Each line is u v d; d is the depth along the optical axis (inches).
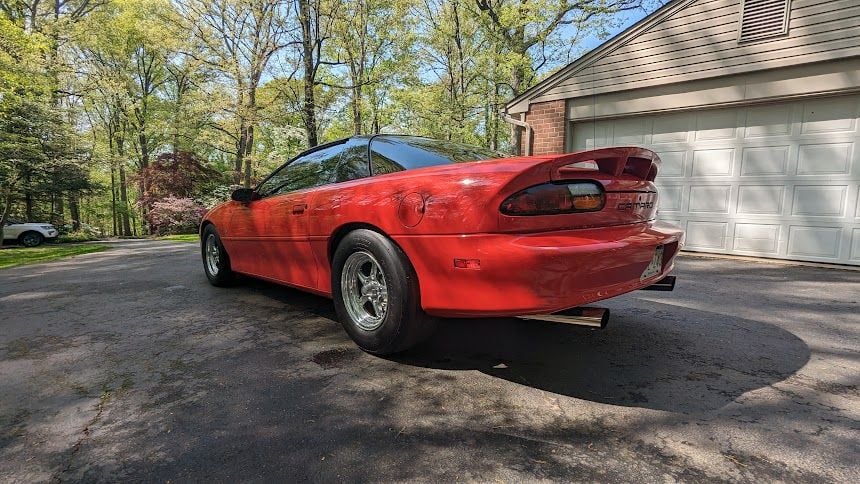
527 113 311.7
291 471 55.7
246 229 137.7
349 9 528.7
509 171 72.1
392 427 66.0
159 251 312.0
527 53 516.7
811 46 209.8
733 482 53.0
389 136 111.8
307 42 495.8
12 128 557.6
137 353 96.7
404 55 642.8
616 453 59.0
